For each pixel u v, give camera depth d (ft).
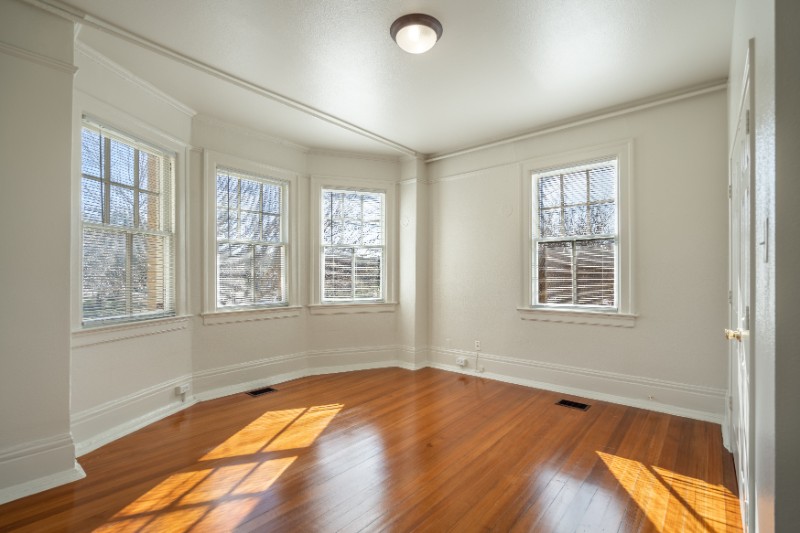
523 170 14.03
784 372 2.75
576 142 12.82
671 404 11.03
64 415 7.52
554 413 11.07
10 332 6.92
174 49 8.95
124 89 9.75
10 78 6.95
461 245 15.75
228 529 6.17
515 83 10.48
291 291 15.05
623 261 11.84
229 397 12.64
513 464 8.20
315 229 15.66
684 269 10.89
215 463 8.27
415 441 9.32
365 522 6.34
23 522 6.27
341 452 8.76
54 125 7.41
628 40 8.58
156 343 10.87
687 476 7.69
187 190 11.98
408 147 15.66
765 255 3.28
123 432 9.66
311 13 7.71
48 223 7.34
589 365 12.51
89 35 8.28
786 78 2.77
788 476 2.73
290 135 14.28
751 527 4.29
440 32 8.04
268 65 9.63
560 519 6.42
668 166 11.14
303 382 14.34
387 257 16.87
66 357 7.55
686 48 8.87
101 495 7.05
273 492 7.19
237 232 13.55
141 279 10.59
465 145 15.34
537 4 7.42
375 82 10.45
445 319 16.24
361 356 16.33
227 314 13.01
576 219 13.00
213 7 7.54
